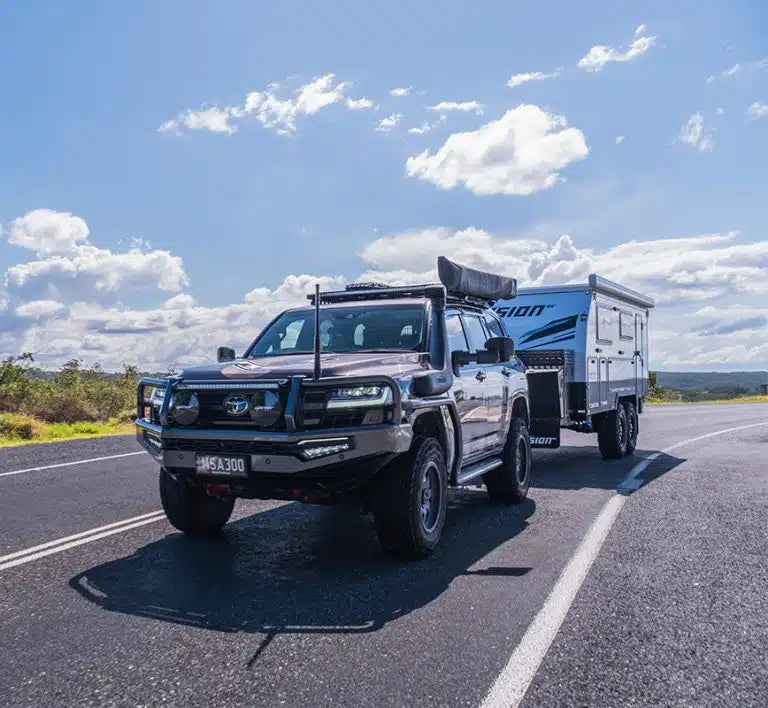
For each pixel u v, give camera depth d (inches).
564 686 142.8
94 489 355.6
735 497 345.7
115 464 436.1
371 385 218.2
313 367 228.5
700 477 410.3
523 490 341.7
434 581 211.8
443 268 306.2
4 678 146.7
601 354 490.9
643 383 616.1
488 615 182.2
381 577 215.9
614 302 527.8
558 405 421.1
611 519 295.7
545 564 229.3
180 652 159.3
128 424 746.2
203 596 197.9
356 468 218.2
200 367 246.5
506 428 331.6
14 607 188.7
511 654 157.6
